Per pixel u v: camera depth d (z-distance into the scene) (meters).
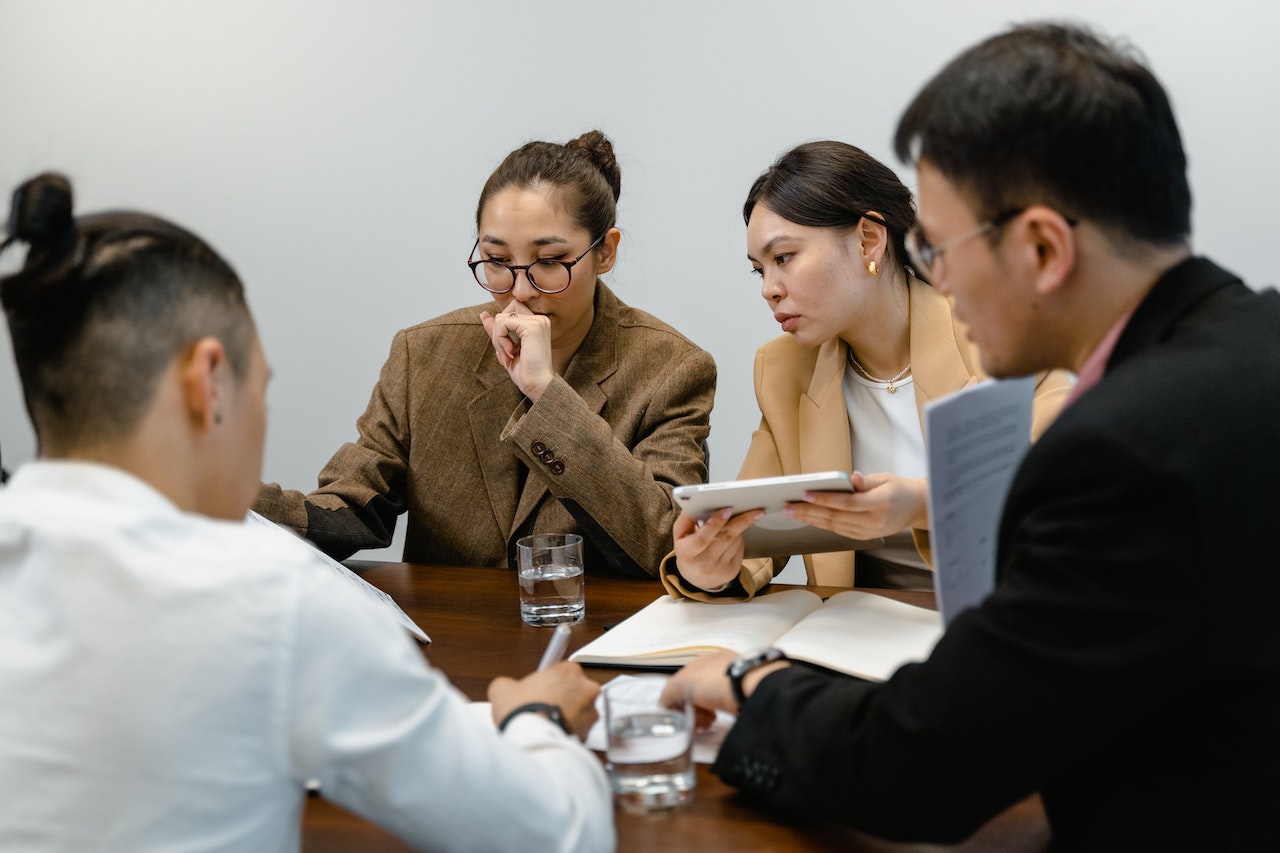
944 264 0.95
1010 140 0.87
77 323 0.81
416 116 3.48
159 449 0.84
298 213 3.60
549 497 2.05
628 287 3.43
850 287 1.83
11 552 0.79
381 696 0.80
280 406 3.70
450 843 0.83
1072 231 0.88
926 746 0.86
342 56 3.51
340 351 3.64
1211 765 0.85
